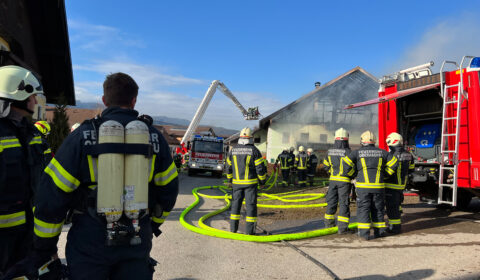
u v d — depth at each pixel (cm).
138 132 170
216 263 389
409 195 1002
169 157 188
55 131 1181
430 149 717
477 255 406
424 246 456
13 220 205
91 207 165
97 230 163
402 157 544
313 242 493
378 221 515
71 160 162
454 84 621
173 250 437
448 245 457
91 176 165
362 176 511
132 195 165
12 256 210
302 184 1459
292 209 800
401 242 482
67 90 1432
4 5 883
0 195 199
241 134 541
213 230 530
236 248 455
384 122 778
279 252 439
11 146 204
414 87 698
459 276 334
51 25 1148
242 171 529
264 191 1281
